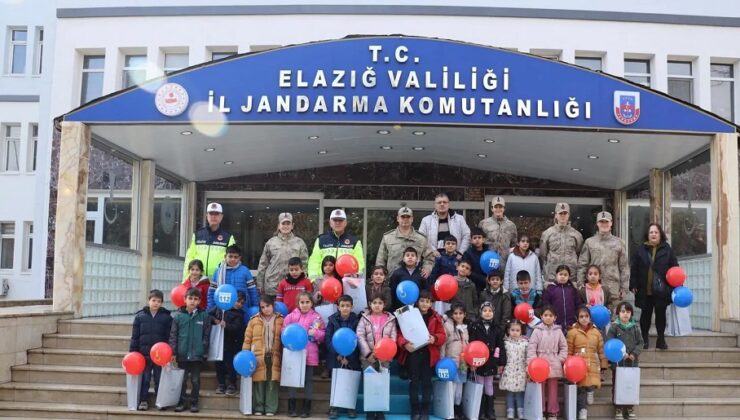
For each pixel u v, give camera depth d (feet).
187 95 32.09
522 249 30.91
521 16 50.57
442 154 44.62
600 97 31.99
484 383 27.20
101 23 52.65
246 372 26.04
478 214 48.29
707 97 50.96
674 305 32.24
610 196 48.96
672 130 32.60
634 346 27.94
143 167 42.37
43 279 56.49
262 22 51.29
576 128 31.81
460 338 27.07
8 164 84.02
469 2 50.88
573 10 50.72
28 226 82.43
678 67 52.49
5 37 82.94
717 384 29.73
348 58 31.68
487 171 48.37
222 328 27.37
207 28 51.65
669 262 31.53
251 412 26.81
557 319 28.66
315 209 48.88
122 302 39.58
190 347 26.96
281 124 32.12
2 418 27.37
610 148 38.32
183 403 27.37
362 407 28.43
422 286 28.81
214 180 49.01
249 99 31.76
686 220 39.63
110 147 38.42
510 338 27.43
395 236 30.55
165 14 51.93
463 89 31.58
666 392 29.58
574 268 31.94
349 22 50.78
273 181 48.57
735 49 51.37
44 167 67.15
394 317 26.73
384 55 31.68
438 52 31.71
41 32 83.66
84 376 29.45
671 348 31.60
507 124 31.53
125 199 40.88
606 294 30.91
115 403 28.32
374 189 48.55
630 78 52.11
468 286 28.89
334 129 37.17
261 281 30.96
